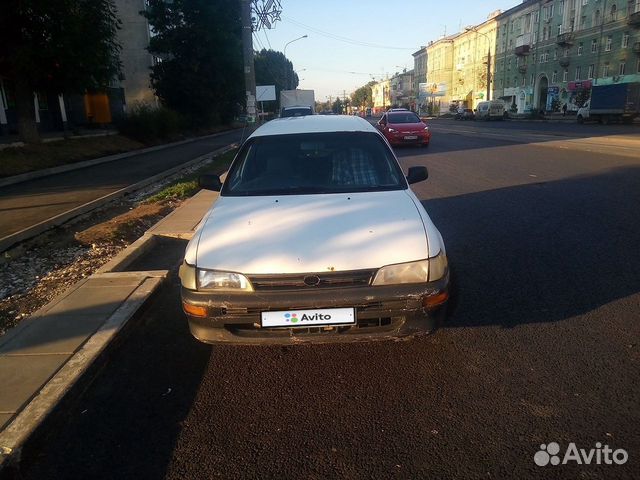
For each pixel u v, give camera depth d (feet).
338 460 8.11
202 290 10.08
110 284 15.33
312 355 11.51
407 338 10.18
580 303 13.61
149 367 11.28
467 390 9.85
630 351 11.02
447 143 68.74
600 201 25.91
